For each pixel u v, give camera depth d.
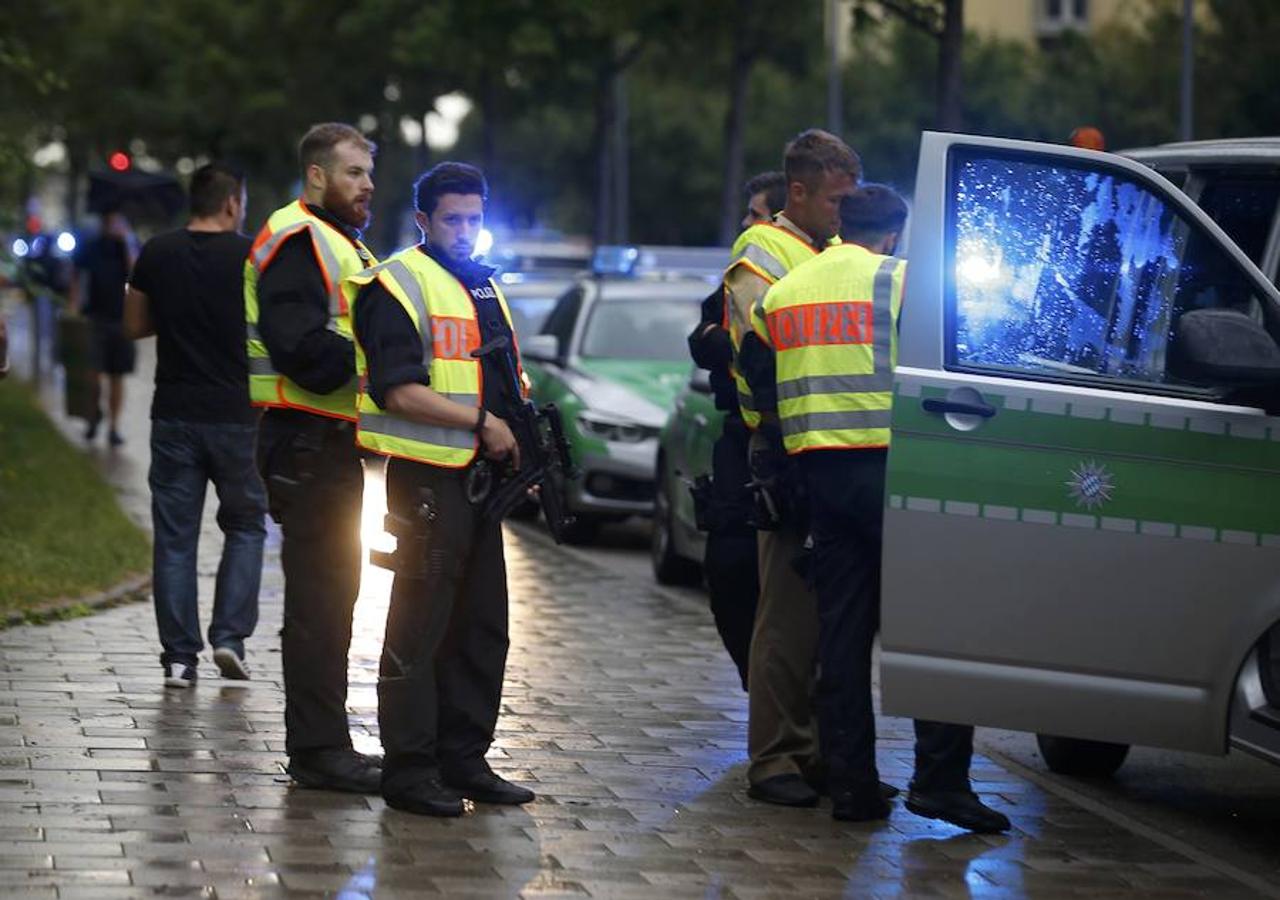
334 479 7.53
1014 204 7.07
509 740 8.53
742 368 7.59
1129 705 6.99
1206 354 6.62
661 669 10.30
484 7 32.97
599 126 35.34
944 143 7.07
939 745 7.35
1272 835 7.84
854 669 7.36
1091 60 39.25
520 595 12.88
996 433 6.93
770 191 8.77
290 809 7.20
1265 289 7.04
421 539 7.17
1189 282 7.09
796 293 7.36
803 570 7.50
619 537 17.25
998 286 7.02
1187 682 6.97
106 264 21.97
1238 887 6.81
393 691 7.24
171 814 7.05
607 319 17.12
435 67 37.03
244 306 8.88
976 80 42.41
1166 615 6.95
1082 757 8.66
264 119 45.84
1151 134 37.25
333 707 7.53
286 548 7.56
